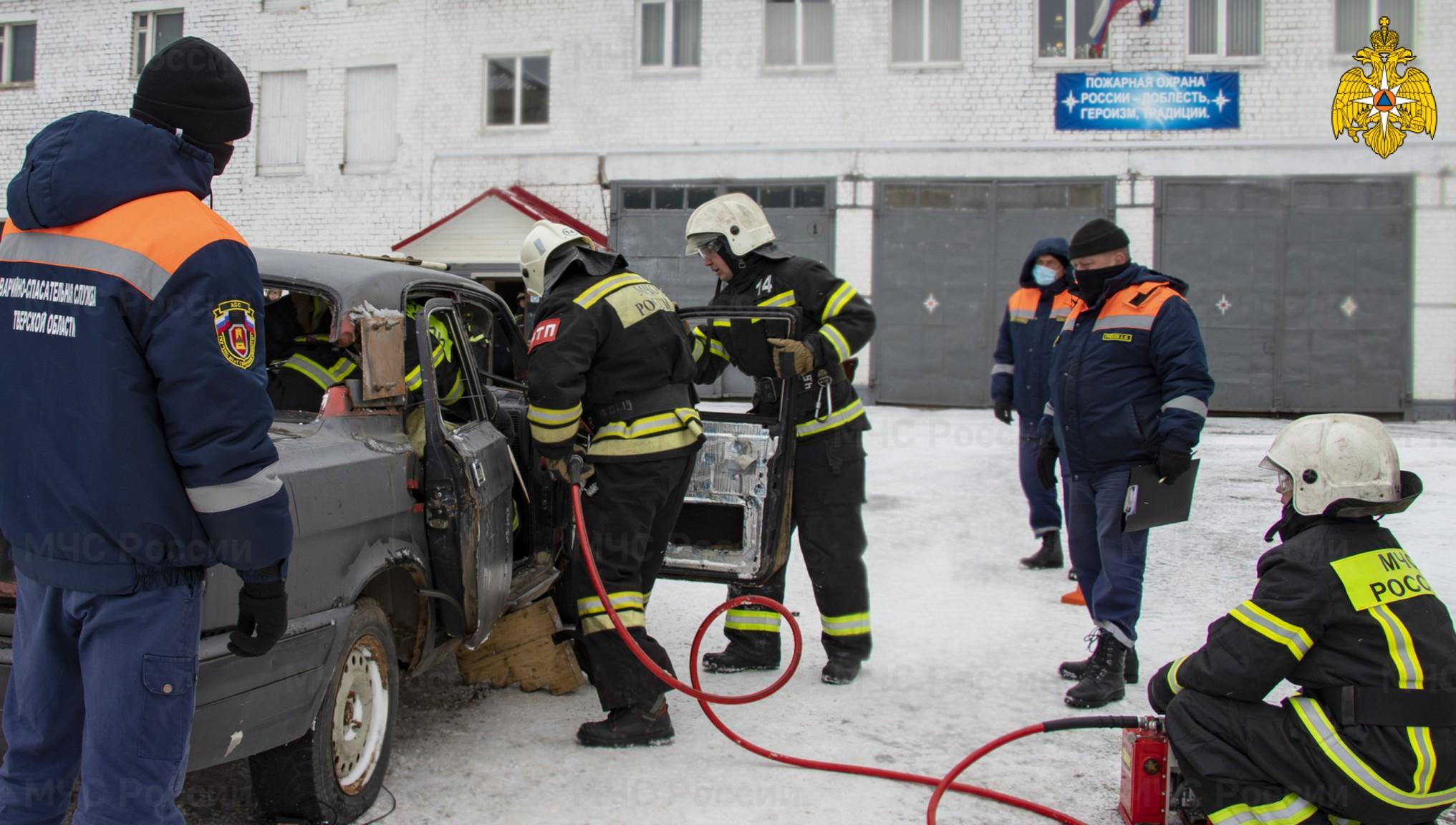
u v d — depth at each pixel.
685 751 3.76
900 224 15.98
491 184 17.19
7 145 18.81
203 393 2.16
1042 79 15.60
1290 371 15.15
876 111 16.00
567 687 4.34
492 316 4.59
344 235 17.77
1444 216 14.74
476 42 17.17
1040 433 5.11
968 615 5.54
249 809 3.20
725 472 4.35
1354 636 2.62
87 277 2.18
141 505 2.19
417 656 3.48
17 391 2.23
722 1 16.30
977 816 3.28
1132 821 3.17
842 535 4.51
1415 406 14.90
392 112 17.61
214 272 2.19
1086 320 4.46
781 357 4.21
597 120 16.78
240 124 2.40
